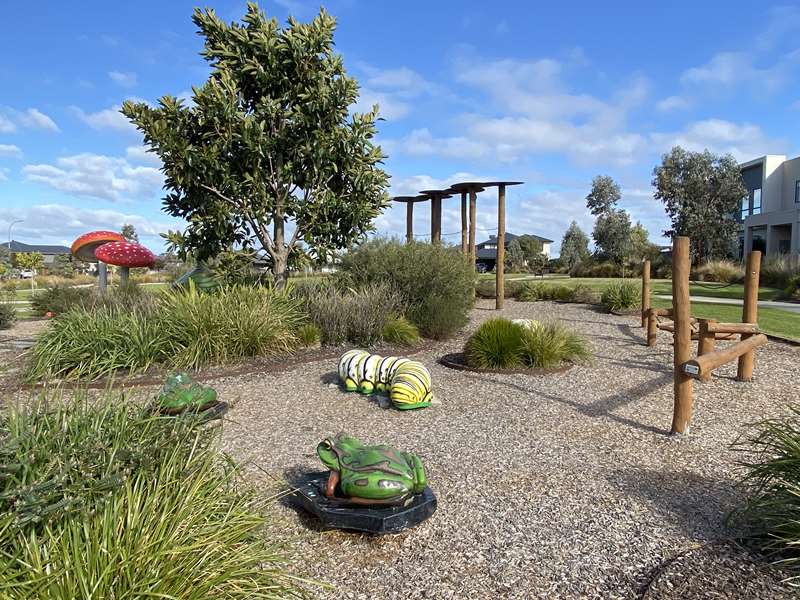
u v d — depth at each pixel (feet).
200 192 31.48
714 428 16.90
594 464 13.97
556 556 9.64
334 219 34.30
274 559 7.77
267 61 31.17
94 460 7.63
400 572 9.21
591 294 54.44
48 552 6.42
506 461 14.16
